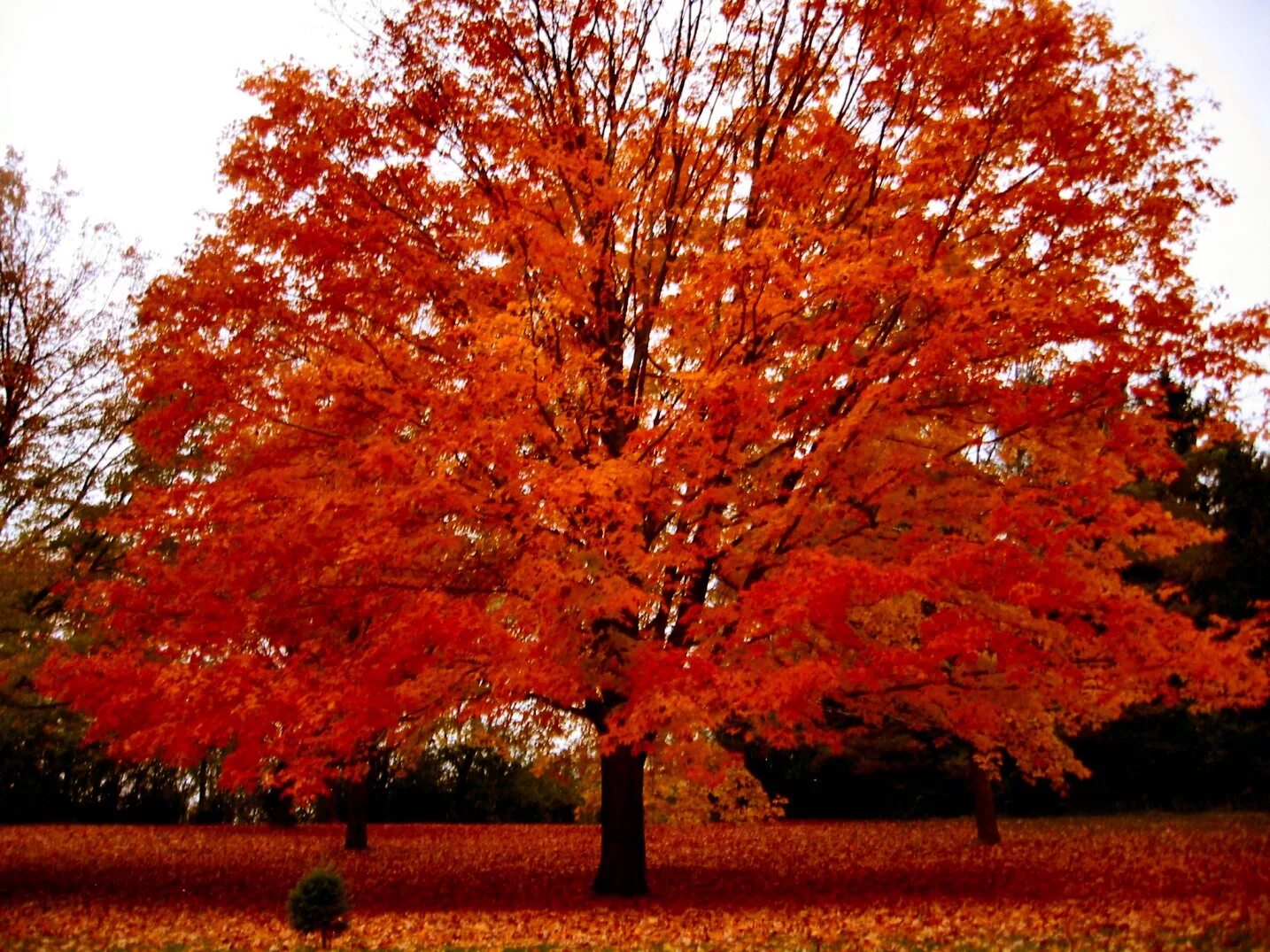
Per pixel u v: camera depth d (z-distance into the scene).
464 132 9.52
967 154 8.79
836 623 8.03
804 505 8.76
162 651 9.02
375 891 12.67
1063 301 8.28
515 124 9.60
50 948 8.75
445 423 8.07
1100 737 25.09
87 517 14.17
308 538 8.29
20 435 14.35
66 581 9.98
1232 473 21.84
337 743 7.97
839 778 28.52
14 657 12.46
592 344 10.27
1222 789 24.84
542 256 9.21
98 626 12.61
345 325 9.47
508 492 8.26
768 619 7.95
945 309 8.37
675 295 9.13
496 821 27.28
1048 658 8.42
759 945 8.29
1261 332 7.90
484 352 8.11
